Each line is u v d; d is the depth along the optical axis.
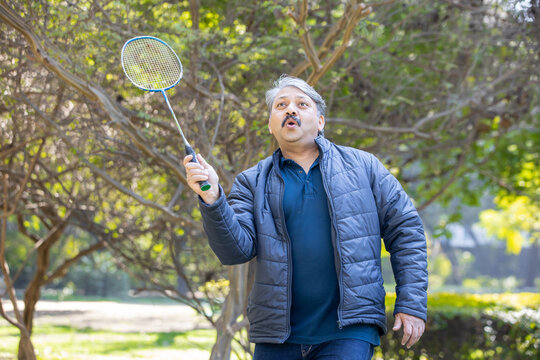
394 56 6.12
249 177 2.66
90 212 6.11
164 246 6.31
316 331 2.45
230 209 2.36
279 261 2.46
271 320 2.45
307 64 4.46
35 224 7.68
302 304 2.48
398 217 2.54
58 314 14.70
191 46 4.46
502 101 7.28
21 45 4.22
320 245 2.48
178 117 4.90
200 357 8.29
